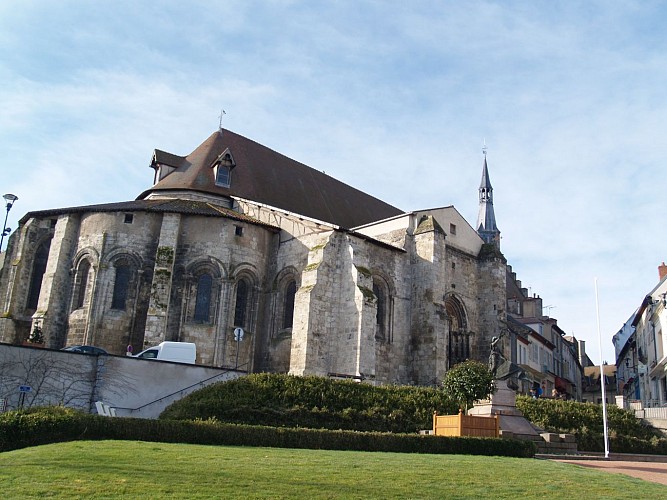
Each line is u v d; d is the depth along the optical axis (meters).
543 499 13.27
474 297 48.19
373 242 41.03
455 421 23.59
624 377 81.81
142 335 37.62
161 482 12.31
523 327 57.69
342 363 36.69
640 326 60.66
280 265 40.72
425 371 41.03
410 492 12.95
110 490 11.57
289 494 11.97
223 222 39.59
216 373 30.17
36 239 41.19
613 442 32.59
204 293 38.72
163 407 28.33
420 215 45.25
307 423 27.16
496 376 28.28
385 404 30.03
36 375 26.45
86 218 39.62
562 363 75.81
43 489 11.52
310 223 40.00
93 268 38.09
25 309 40.12
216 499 11.28
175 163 47.56
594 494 14.08
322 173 55.88
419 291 42.84
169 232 38.38
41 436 17.25
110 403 27.23
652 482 16.78
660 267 57.66
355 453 18.94
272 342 39.50
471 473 15.73
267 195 47.72
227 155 46.09
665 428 35.97
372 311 37.03
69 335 37.56
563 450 26.80
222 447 18.17
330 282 37.88
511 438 23.83
